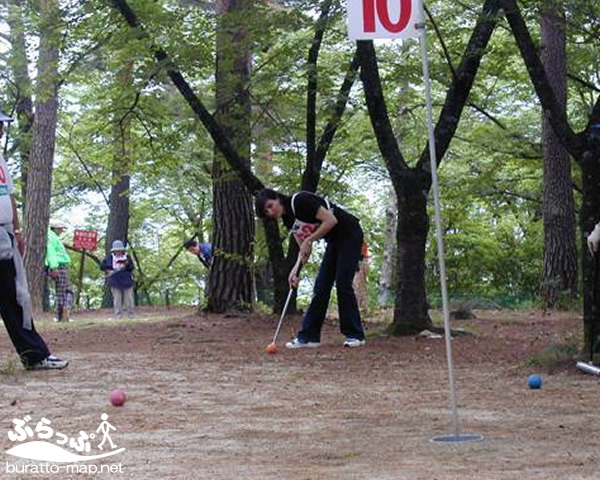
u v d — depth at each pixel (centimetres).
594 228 1032
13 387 927
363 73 1373
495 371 1023
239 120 1631
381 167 2442
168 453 627
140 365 1102
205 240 3859
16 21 2502
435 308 2225
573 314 1947
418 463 579
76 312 2664
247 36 1516
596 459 583
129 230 3750
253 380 976
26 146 3228
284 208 1239
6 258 1026
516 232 3005
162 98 1734
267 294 2297
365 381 962
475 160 2655
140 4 1516
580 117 2453
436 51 1667
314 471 562
